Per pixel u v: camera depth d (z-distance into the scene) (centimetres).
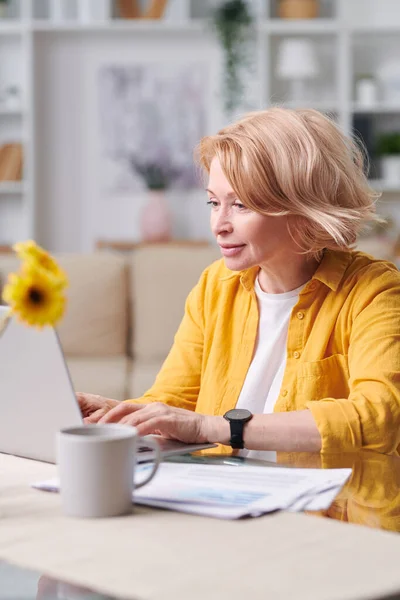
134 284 425
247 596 69
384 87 601
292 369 153
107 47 615
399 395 138
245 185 144
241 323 161
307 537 85
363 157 158
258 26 582
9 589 71
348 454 126
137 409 134
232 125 149
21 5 611
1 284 398
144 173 609
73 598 69
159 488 103
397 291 151
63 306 85
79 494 92
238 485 104
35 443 120
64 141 620
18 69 617
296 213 146
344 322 152
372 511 95
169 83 616
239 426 129
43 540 84
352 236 151
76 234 624
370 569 76
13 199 621
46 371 114
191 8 613
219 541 84
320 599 68
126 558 79
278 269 155
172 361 170
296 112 150
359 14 606
